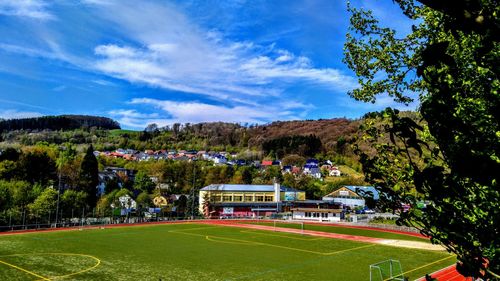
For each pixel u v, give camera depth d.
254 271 42.28
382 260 49.12
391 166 4.73
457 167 3.53
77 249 52.59
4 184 77.56
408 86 13.50
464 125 3.65
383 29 14.41
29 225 72.12
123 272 40.19
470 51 5.43
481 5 3.14
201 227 85.50
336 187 138.38
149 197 114.19
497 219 3.78
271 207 121.88
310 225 92.81
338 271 42.72
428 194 4.06
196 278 38.69
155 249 54.75
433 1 3.21
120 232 72.44
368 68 14.54
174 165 158.88
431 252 54.75
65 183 100.25
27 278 36.66
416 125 3.94
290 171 188.12
